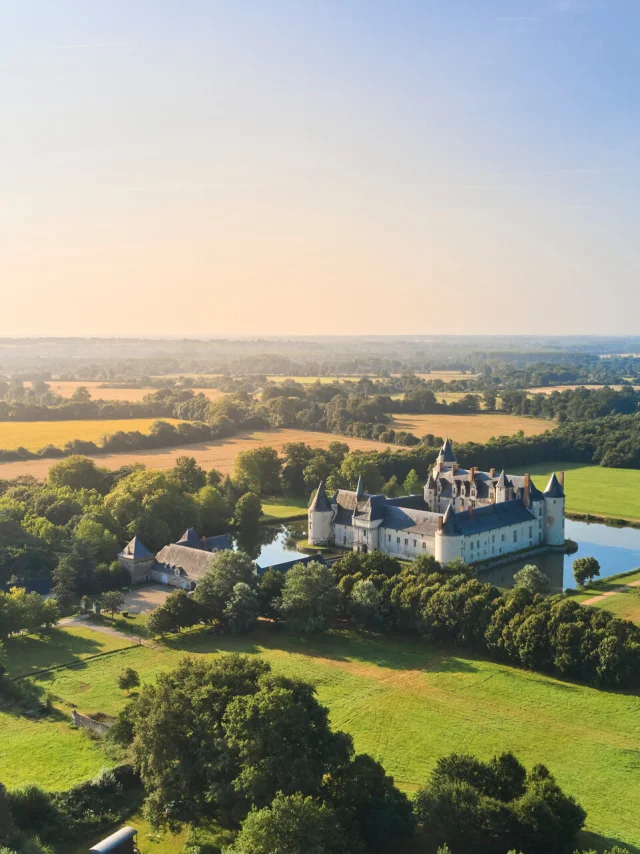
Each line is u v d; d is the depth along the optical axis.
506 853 74.56
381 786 80.81
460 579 148.75
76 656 134.62
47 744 100.06
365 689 120.12
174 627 145.25
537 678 124.62
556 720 109.38
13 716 109.19
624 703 114.88
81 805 82.88
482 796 78.00
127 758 90.81
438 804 76.31
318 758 79.56
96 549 176.75
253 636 145.25
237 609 145.38
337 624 152.38
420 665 130.38
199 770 78.62
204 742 80.06
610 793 90.38
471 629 136.25
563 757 98.94
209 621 148.88
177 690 84.81
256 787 74.31
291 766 75.12
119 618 155.38
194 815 80.19
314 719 82.62
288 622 146.75
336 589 149.00
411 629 146.00
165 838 79.19
